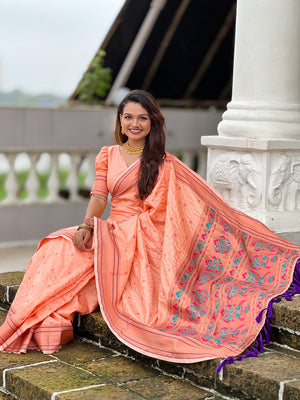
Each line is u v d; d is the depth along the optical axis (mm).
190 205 4008
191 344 3285
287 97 4578
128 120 3967
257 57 4566
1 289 4473
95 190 4090
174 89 10484
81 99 9336
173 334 3381
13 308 3777
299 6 4527
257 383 3004
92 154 7836
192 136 8492
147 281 3695
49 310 3727
